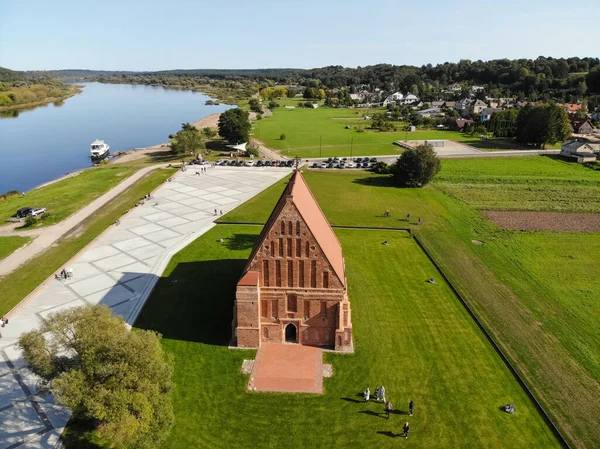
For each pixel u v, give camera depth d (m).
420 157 109.25
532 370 43.66
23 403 39.03
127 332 35.19
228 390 40.62
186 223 84.81
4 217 89.50
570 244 76.00
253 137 187.88
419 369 43.84
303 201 48.56
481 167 132.12
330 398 39.91
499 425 37.00
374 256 69.94
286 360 44.97
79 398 29.97
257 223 84.44
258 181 116.69
